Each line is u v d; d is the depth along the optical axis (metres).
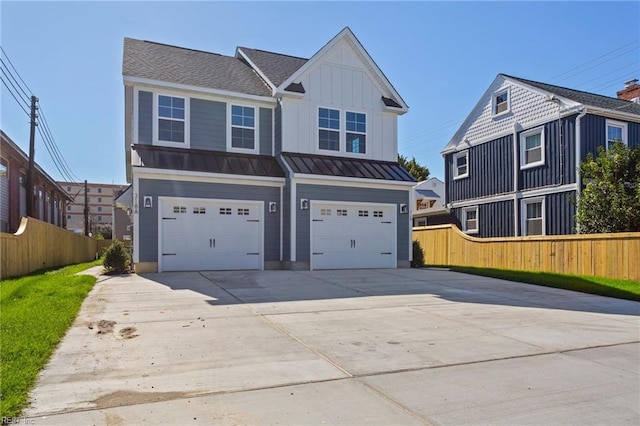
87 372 4.55
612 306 8.70
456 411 3.77
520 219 18.91
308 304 8.43
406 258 16.48
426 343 5.86
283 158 15.30
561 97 17.23
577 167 16.31
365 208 15.86
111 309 7.69
